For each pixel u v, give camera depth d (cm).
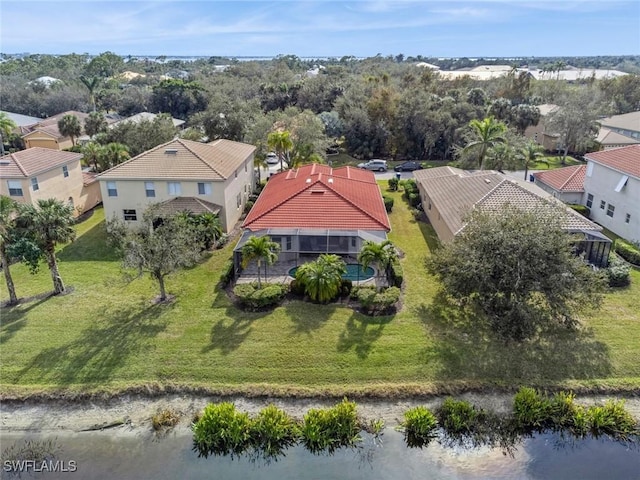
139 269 2428
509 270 2005
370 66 13000
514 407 1783
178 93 9400
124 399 1878
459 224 3030
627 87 9512
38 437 1722
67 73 13462
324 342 2150
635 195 3334
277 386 1903
